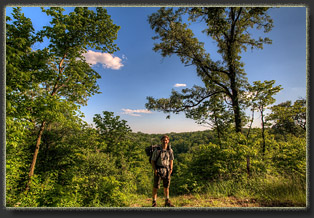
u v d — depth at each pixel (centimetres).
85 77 758
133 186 698
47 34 614
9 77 452
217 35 1051
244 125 890
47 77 606
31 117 523
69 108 575
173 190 760
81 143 780
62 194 480
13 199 470
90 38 702
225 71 1058
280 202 332
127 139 1185
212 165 668
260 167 595
